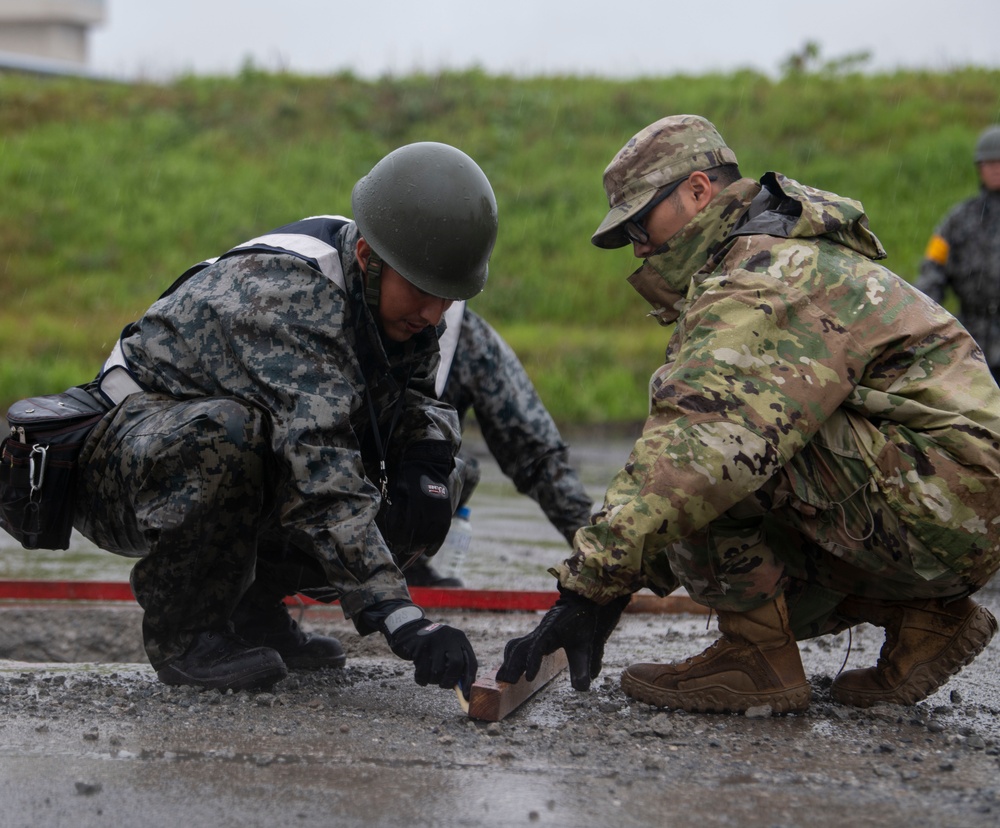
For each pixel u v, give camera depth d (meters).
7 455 3.62
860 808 2.63
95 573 6.66
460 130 26.80
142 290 21.36
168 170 25.02
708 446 3.09
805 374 3.14
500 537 7.99
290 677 3.95
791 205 3.41
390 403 3.82
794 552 3.50
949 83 27.36
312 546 3.36
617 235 3.68
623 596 3.36
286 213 23.84
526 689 3.59
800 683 3.48
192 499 3.41
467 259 3.50
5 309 20.27
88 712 3.39
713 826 2.50
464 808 2.59
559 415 15.73
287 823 2.48
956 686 3.96
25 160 24.81
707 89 27.86
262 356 3.41
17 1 58.03
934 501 3.14
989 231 9.20
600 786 2.76
